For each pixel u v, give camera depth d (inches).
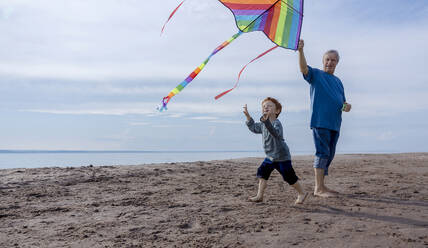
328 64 177.9
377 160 417.7
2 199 163.2
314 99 170.6
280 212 134.7
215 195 174.2
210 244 97.0
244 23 128.3
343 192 181.6
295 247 92.8
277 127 149.0
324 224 115.7
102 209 143.3
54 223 121.8
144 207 146.3
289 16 135.3
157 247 95.4
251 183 217.6
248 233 107.0
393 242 96.0
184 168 299.3
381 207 142.4
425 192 181.2
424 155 506.3
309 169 300.2
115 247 95.7
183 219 125.8
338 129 173.9
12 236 106.3
